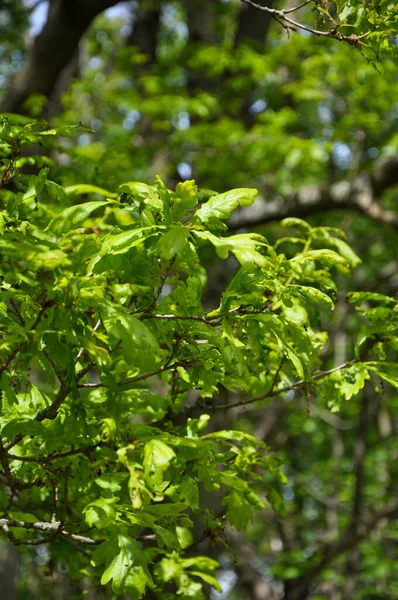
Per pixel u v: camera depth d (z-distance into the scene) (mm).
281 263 2520
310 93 8656
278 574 10227
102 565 3705
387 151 8906
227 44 9320
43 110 8031
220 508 6035
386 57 2977
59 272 2158
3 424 2746
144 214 2443
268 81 9242
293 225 4066
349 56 7855
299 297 2643
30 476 3111
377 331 3242
